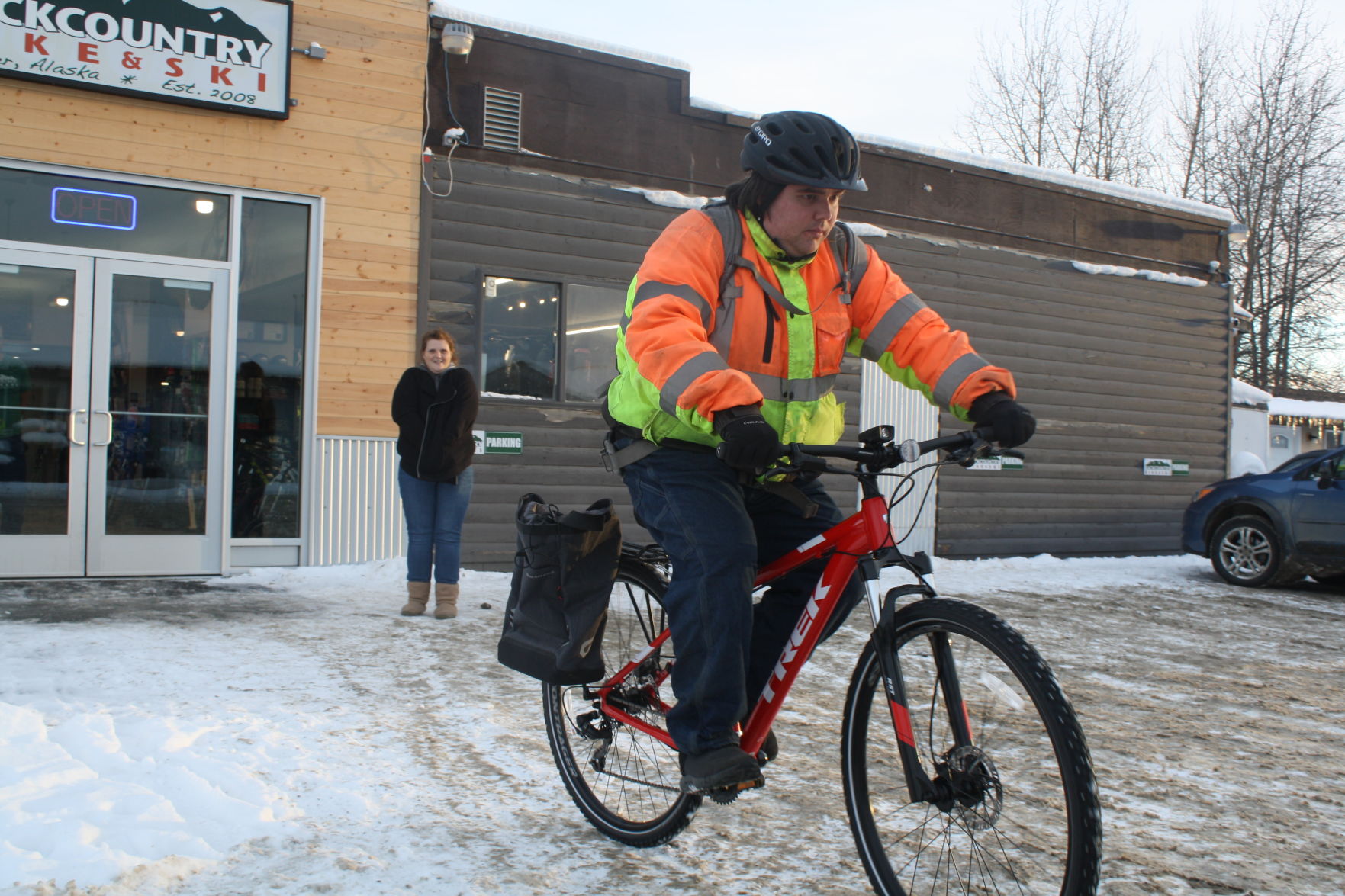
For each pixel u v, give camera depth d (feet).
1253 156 74.54
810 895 8.09
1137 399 41.57
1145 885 8.69
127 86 23.82
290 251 25.80
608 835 9.18
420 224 27.04
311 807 9.55
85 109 23.72
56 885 7.36
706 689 7.53
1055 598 27.99
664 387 6.98
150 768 10.13
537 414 28.96
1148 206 41.65
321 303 25.82
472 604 22.15
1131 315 41.37
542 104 29.04
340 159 26.11
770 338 7.81
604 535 8.98
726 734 7.61
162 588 22.45
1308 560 30.71
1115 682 17.31
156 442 24.22
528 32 28.73
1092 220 40.52
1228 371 44.24
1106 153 78.07
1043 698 6.17
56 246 23.41
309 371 25.79
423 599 20.26
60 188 23.58
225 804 9.29
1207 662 19.57
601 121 29.89
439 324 27.48
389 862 8.36
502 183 28.37
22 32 22.99
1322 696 16.89
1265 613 26.76
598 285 29.73
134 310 24.11
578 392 29.68
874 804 7.68
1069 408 39.88
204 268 24.68
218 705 12.87
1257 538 32.24
